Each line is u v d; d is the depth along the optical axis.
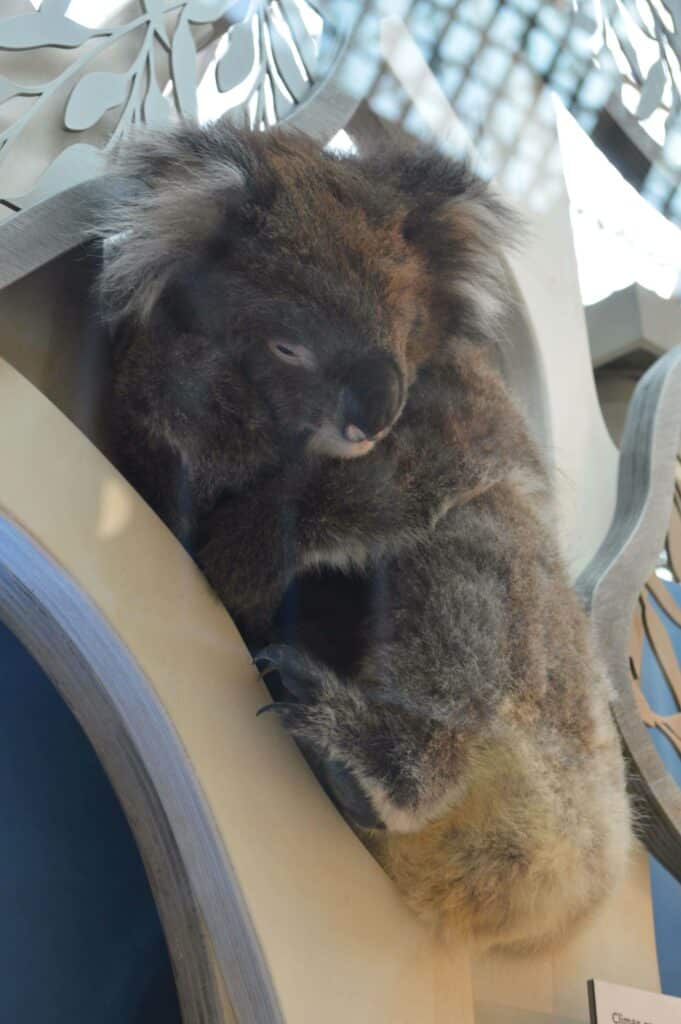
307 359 1.64
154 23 1.97
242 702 1.63
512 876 1.68
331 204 1.76
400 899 1.72
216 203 1.68
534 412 2.76
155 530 1.62
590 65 2.60
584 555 2.92
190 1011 1.61
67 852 1.94
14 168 1.76
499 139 2.55
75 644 1.59
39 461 1.52
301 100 2.13
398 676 1.64
